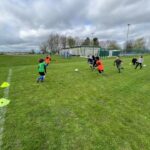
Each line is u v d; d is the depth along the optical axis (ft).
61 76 52.16
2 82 42.39
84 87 38.11
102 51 210.79
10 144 15.98
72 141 16.62
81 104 26.66
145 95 32.63
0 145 15.80
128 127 19.62
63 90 35.09
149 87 39.19
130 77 52.01
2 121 20.29
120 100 29.19
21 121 20.38
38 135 17.47
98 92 34.09
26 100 28.09
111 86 39.55
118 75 55.62
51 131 18.28
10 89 35.35
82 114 22.76
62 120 20.84
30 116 21.80
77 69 67.67
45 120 20.75
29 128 18.81
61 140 16.74
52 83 41.73
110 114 23.02
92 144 16.26
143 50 287.69
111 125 19.93
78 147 15.80
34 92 33.17
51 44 380.17
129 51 273.13
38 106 25.35
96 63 63.31
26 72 59.67
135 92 34.63
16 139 16.74
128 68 75.41
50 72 60.59
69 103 26.99
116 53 222.69
